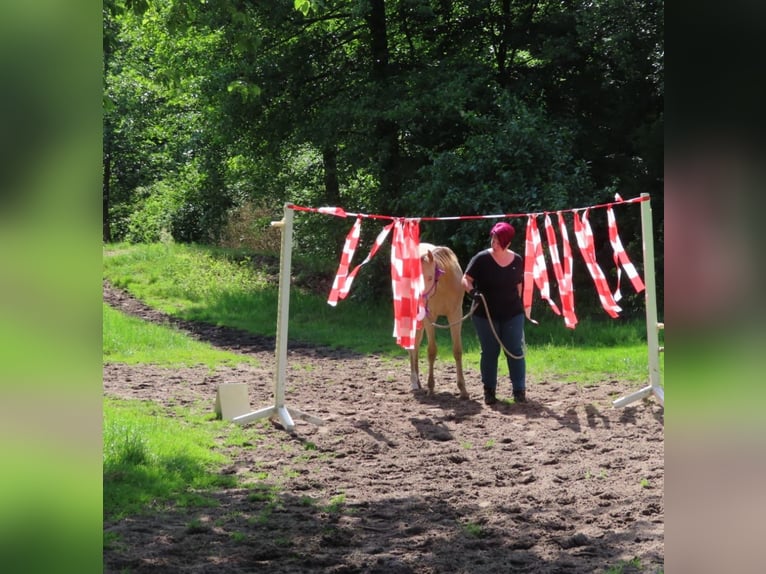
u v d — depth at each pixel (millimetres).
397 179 17156
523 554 4086
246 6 8844
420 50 18188
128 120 26359
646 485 5324
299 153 19703
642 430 7020
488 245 16406
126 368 9945
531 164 14961
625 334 12188
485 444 6660
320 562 3918
